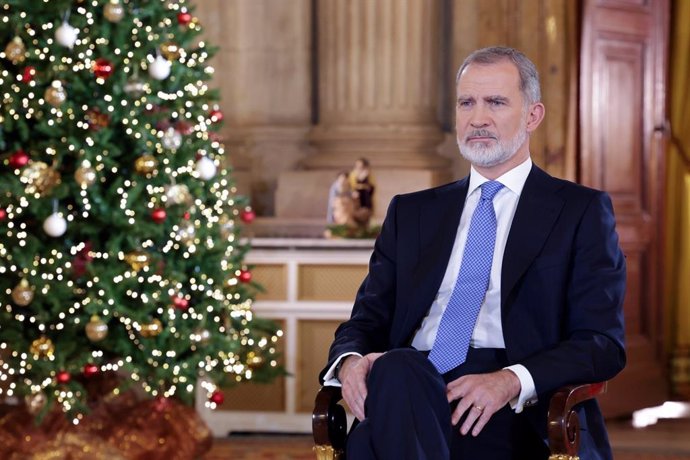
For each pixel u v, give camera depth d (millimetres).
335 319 8422
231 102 10312
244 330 7836
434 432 3557
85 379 7555
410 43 9961
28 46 7098
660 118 9430
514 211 4148
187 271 7559
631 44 9172
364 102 10016
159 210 7133
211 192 7723
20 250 6918
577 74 8773
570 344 3834
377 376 3604
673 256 10586
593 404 4062
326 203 9781
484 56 4113
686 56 10414
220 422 8539
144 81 7215
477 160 4082
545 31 8758
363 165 8633
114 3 7062
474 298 4078
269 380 7984
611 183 9070
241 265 7980
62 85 7086
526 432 3945
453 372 4027
